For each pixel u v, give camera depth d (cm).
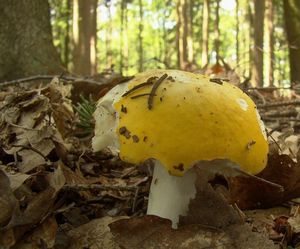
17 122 24
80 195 19
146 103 14
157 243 14
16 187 16
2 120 24
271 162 19
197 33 258
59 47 173
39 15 55
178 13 185
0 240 14
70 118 27
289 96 60
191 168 15
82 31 119
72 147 24
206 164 15
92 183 22
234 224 15
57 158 22
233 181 19
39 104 24
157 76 15
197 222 15
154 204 16
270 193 19
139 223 14
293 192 20
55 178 17
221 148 14
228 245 14
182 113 14
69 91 31
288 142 27
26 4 53
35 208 15
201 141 14
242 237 14
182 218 15
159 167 16
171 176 15
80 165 23
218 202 15
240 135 14
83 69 118
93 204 19
